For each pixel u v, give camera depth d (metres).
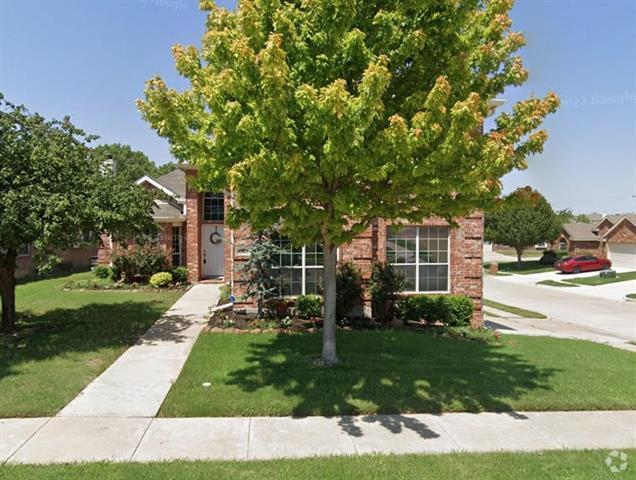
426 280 13.54
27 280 22.11
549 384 7.43
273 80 5.30
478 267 13.51
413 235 13.45
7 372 7.57
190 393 6.64
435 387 7.07
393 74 6.73
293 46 6.21
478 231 13.51
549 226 44.75
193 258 21.16
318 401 6.36
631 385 7.52
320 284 12.62
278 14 6.02
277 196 6.02
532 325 16.94
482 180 5.95
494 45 6.79
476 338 11.41
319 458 4.80
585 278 36.50
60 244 9.41
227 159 6.39
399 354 9.05
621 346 12.68
